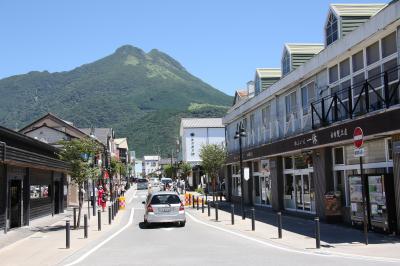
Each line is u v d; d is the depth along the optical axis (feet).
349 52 60.75
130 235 61.52
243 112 116.06
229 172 139.03
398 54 49.60
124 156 372.17
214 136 266.36
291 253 41.32
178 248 46.70
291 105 85.56
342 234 52.90
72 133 189.06
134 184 391.45
